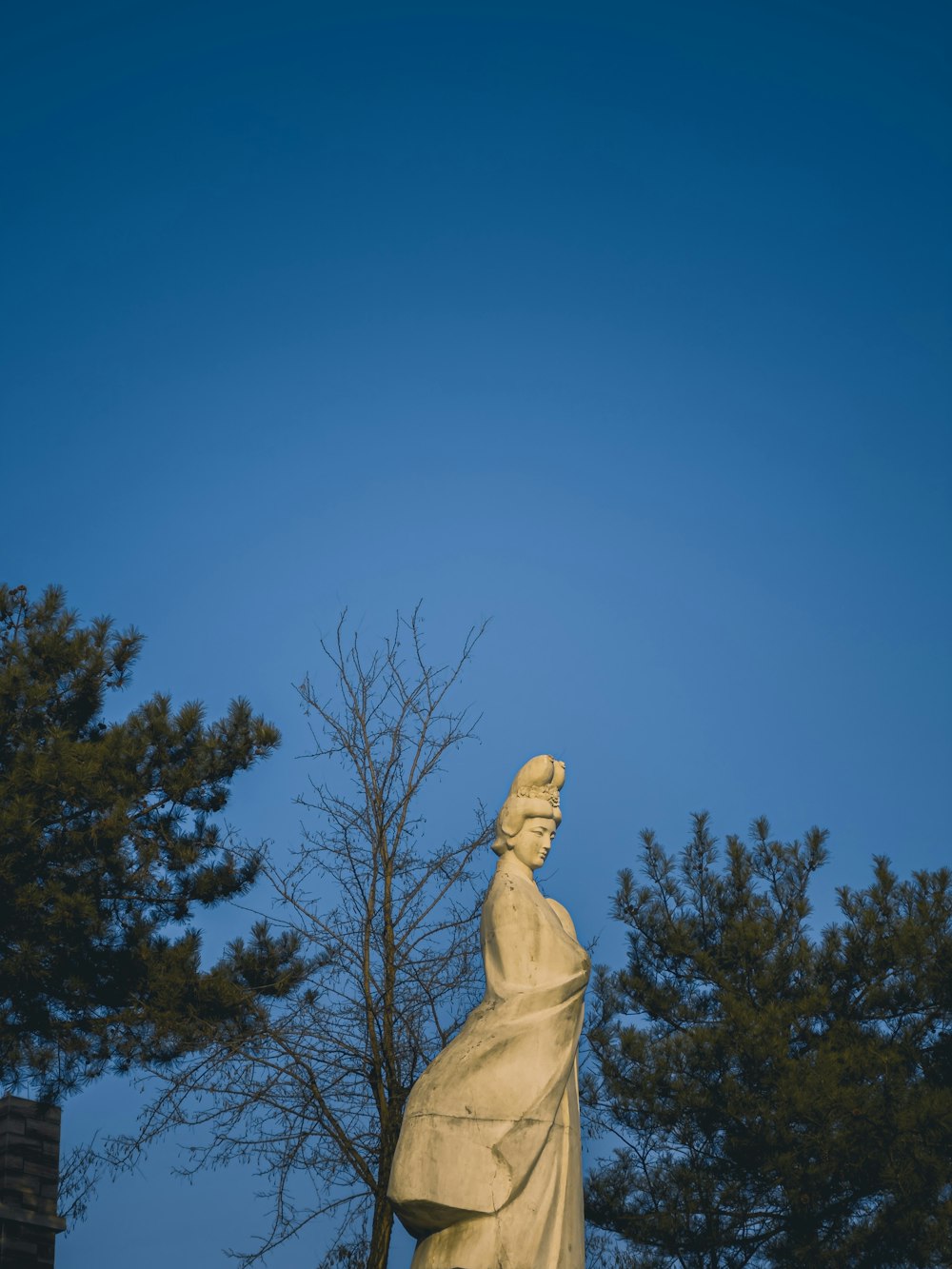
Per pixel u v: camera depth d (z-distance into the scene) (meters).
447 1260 8.73
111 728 19.89
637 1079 20.47
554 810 10.08
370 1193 18.17
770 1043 19.86
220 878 19.70
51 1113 22.23
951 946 20.55
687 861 23.44
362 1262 17.98
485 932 9.73
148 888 19.77
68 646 19.95
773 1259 19.27
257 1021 19.00
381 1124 18.30
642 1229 19.89
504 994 9.38
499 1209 8.79
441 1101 9.04
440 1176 8.84
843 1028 20.42
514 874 9.83
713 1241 19.77
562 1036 9.27
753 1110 19.41
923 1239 18.06
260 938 19.92
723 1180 19.97
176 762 20.11
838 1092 18.58
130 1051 18.72
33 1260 21.12
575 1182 9.13
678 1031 21.81
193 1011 18.50
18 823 18.09
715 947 22.20
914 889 22.31
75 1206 21.64
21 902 17.94
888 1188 18.89
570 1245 8.95
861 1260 18.42
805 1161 18.95
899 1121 18.30
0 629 20.75
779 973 21.45
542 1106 9.02
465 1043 9.21
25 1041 18.72
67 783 18.52
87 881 18.86
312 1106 18.50
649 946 22.80
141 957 18.77
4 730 19.19
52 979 18.73
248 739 20.23
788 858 23.36
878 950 21.33
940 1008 20.94
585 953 9.62
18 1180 21.48
